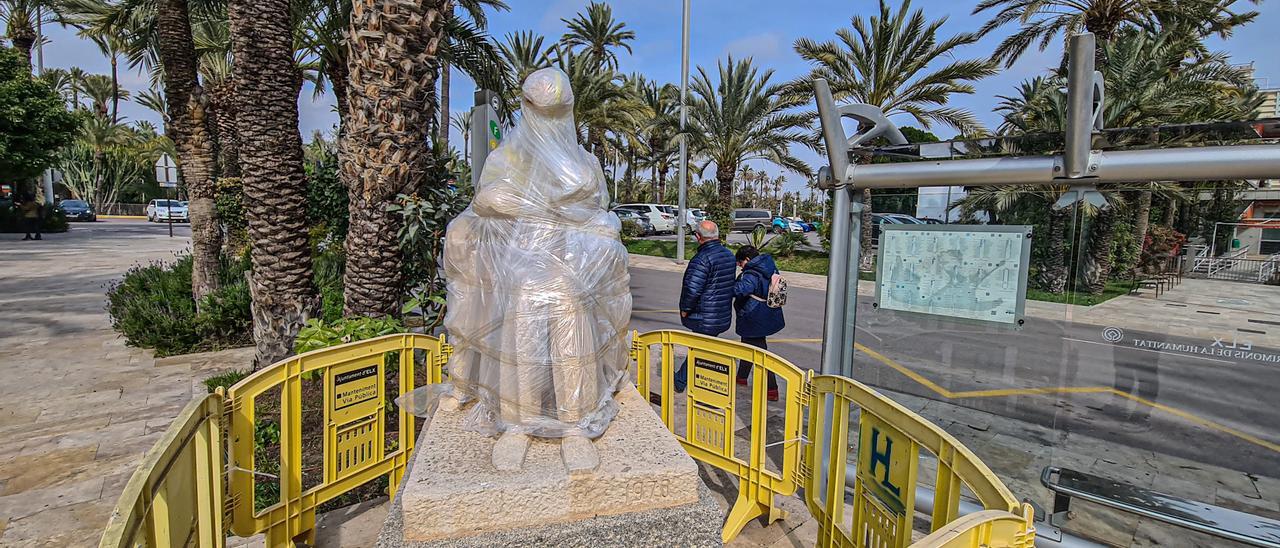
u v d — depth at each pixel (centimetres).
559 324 241
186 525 204
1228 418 256
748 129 2094
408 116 486
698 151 2341
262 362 575
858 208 341
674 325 980
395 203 493
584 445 232
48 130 1966
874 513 240
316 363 296
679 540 228
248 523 268
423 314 556
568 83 252
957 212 316
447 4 516
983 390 316
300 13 1058
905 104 1719
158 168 1586
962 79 1630
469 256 264
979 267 312
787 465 315
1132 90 1063
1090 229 280
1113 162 251
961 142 296
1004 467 312
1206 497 263
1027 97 1711
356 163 485
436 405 292
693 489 234
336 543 317
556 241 247
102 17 1142
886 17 1631
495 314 249
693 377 358
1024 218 297
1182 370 267
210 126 894
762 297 559
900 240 335
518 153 249
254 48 554
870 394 243
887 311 344
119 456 435
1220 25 1374
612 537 221
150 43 1202
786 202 6631
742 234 3119
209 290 818
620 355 281
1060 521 295
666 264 1956
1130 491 271
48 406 536
